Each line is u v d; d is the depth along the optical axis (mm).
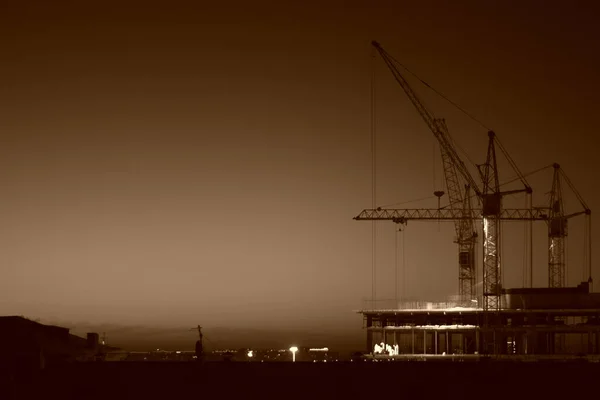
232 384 83062
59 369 83875
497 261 187500
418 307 192000
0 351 86312
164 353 111125
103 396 82688
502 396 81000
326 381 83000
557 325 183375
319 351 147250
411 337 192625
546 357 179000
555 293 184500
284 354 145125
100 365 84062
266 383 83125
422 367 83188
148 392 82938
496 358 178250
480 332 188125
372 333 194000
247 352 136875
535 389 81125
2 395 80688
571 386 80938
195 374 83562
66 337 101500
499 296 186625
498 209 189750
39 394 82188
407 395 81750
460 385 82000
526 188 192500
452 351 195500
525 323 187375
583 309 181875
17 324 94625
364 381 82750
